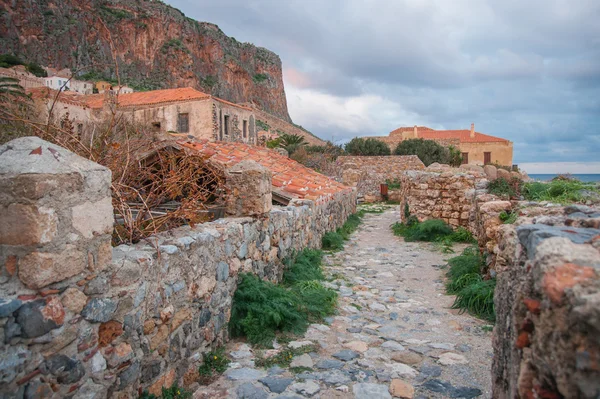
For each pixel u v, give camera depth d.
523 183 9.40
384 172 27.58
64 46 67.75
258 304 4.74
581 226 2.33
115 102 4.70
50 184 2.20
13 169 2.14
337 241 10.45
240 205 5.72
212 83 119.44
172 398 3.30
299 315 4.97
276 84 157.38
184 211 4.24
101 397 2.59
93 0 86.69
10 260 2.16
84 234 2.45
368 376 3.83
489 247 6.31
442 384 3.68
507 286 2.46
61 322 2.29
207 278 4.09
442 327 5.17
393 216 17.67
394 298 6.39
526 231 2.09
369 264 8.82
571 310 1.34
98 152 3.99
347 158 28.48
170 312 3.37
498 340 2.59
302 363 4.07
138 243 3.48
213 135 27.98
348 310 5.79
